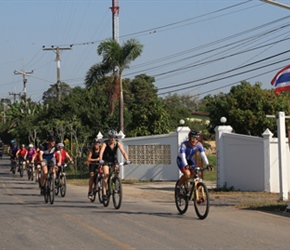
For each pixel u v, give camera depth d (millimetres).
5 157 74062
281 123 16641
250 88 37312
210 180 27047
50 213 13602
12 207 15258
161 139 26516
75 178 31406
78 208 14773
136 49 31344
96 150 16125
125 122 40406
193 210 14062
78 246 9352
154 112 32906
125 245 9375
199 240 9820
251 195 18422
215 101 40219
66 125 39094
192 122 58281
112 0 35844
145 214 13305
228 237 10156
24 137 55844
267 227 11414
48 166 17219
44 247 9312
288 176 18969
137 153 26969
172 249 9039
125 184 25125
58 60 51938
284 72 15344
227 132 20891
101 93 44031
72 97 44438
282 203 15422
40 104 71938
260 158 19453
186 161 12516
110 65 31828
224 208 14805
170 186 23672
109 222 11930
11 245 9547
